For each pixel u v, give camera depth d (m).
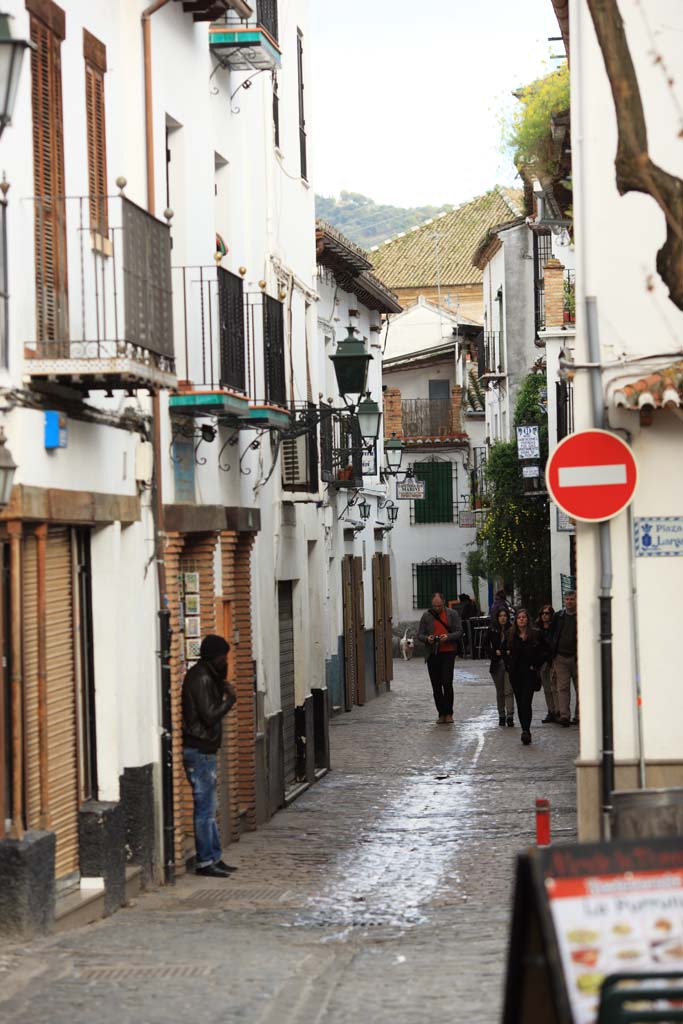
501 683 33.09
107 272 15.50
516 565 49.50
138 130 16.97
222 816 19.14
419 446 70.62
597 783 13.73
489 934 12.89
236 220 21.97
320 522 28.44
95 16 15.76
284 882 16.53
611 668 13.59
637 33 13.69
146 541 16.39
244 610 21.14
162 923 13.95
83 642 15.06
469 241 86.75
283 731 23.66
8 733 12.56
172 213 15.66
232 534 20.19
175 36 18.55
